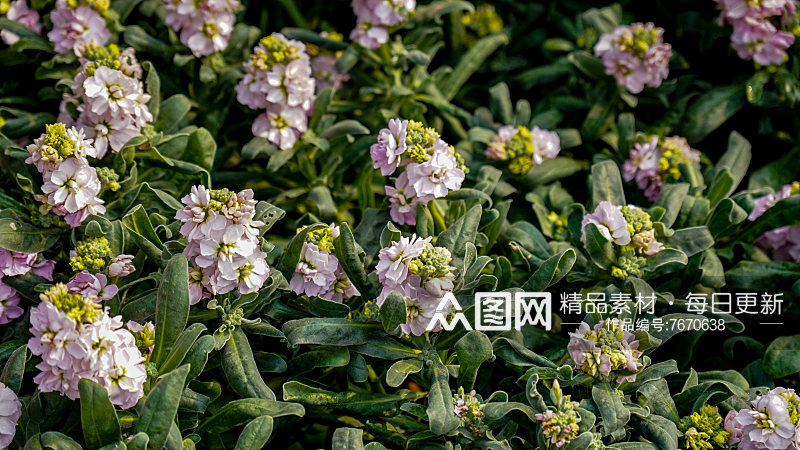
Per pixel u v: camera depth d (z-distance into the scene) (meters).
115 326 2.04
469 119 3.35
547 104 3.60
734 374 2.60
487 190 2.79
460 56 3.70
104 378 2.00
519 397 2.34
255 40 3.24
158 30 3.29
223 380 2.45
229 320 2.27
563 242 2.84
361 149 3.02
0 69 3.18
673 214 2.77
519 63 3.76
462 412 2.20
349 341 2.30
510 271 2.48
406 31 3.50
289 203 3.15
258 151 2.89
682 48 3.70
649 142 3.24
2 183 2.63
